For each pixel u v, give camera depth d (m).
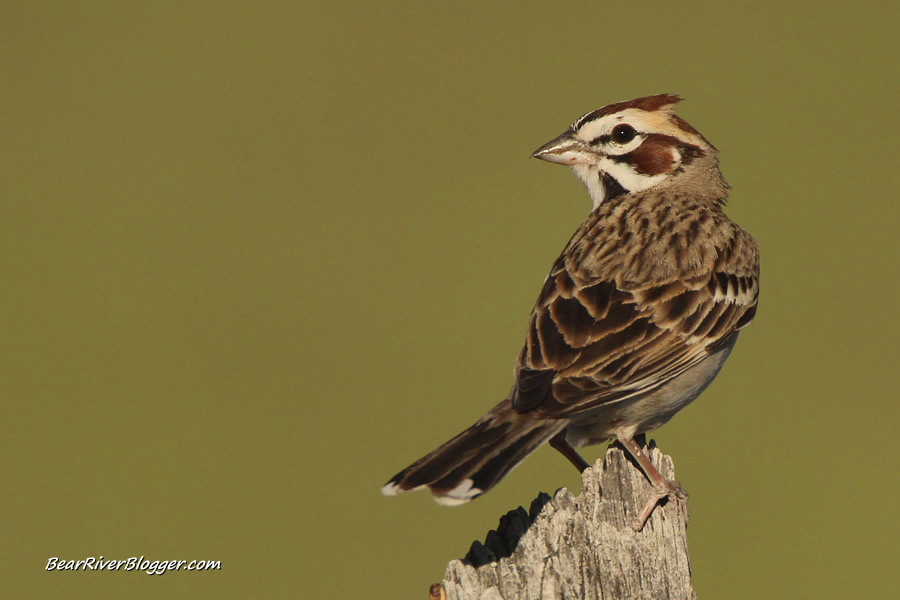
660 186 7.81
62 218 18.73
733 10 24.22
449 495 5.49
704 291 6.64
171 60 23.20
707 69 22.19
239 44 23.83
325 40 23.73
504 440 5.77
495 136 20.88
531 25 24.16
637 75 22.25
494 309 16.39
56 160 20.28
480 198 19.19
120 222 18.77
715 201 7.86
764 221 17.89
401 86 22.47
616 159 7.89
